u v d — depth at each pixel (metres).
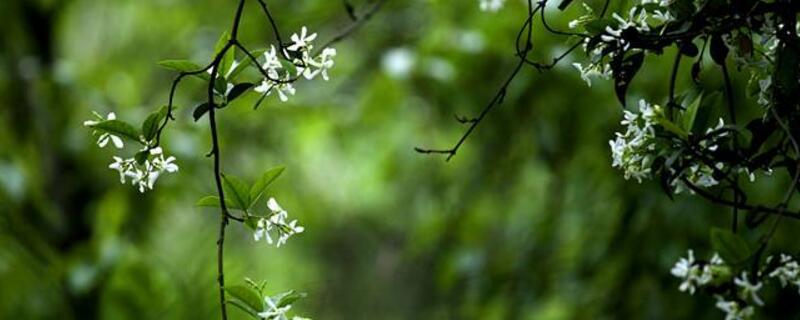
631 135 1.97
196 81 4.27
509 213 4.16
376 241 6.21
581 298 3.82
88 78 4.77
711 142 1.97
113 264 4.22
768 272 1.96
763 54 2.00
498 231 4.16
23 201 4.43
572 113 3.63
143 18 5.08
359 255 6.27
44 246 4.39
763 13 1.97
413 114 4.34
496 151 4.02
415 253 4.36
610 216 3.79
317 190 5.70
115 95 4.68
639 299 3.63
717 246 1.95
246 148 4.65
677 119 2.01
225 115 4.32
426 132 4.45
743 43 1.98
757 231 3.28
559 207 3.91
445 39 3.65
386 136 4.59
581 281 3.81
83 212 4.57
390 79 3.82
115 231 4.29
